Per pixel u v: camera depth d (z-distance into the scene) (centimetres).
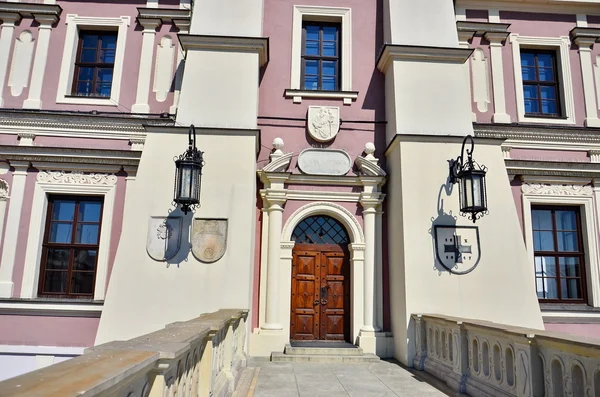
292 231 959
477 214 879
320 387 648
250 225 845
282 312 919
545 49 1130
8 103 1007
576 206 1045
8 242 932
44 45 1034
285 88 1027
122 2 1070
